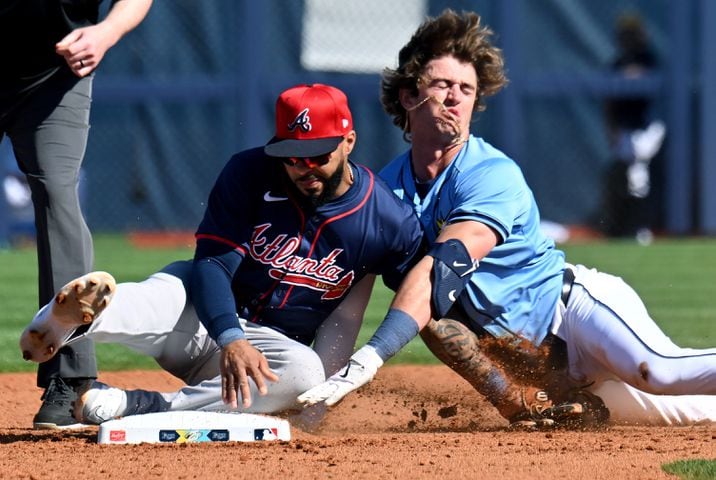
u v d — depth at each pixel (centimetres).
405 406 1847
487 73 1631
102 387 1478
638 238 5381
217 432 1454
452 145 1602
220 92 5059
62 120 1695
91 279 1338
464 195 1557
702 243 5097
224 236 1468
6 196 5044
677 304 3212
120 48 5022
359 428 1672
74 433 1591
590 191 5262
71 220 1691
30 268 4162
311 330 1576
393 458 1349
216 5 5038
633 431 1598
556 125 5206
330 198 1481
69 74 1698
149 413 1480
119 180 5078
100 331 1423
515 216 1555
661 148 5294
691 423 1691
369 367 1410
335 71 5097
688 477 1238
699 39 5238
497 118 5150
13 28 1647
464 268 1484
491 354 1642
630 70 5222
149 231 5084
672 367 1579
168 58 5038
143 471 1277
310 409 1602
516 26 5112
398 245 1518
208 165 5084
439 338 1588
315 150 1411
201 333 1520
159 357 1536
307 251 1501
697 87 5256
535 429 1593
